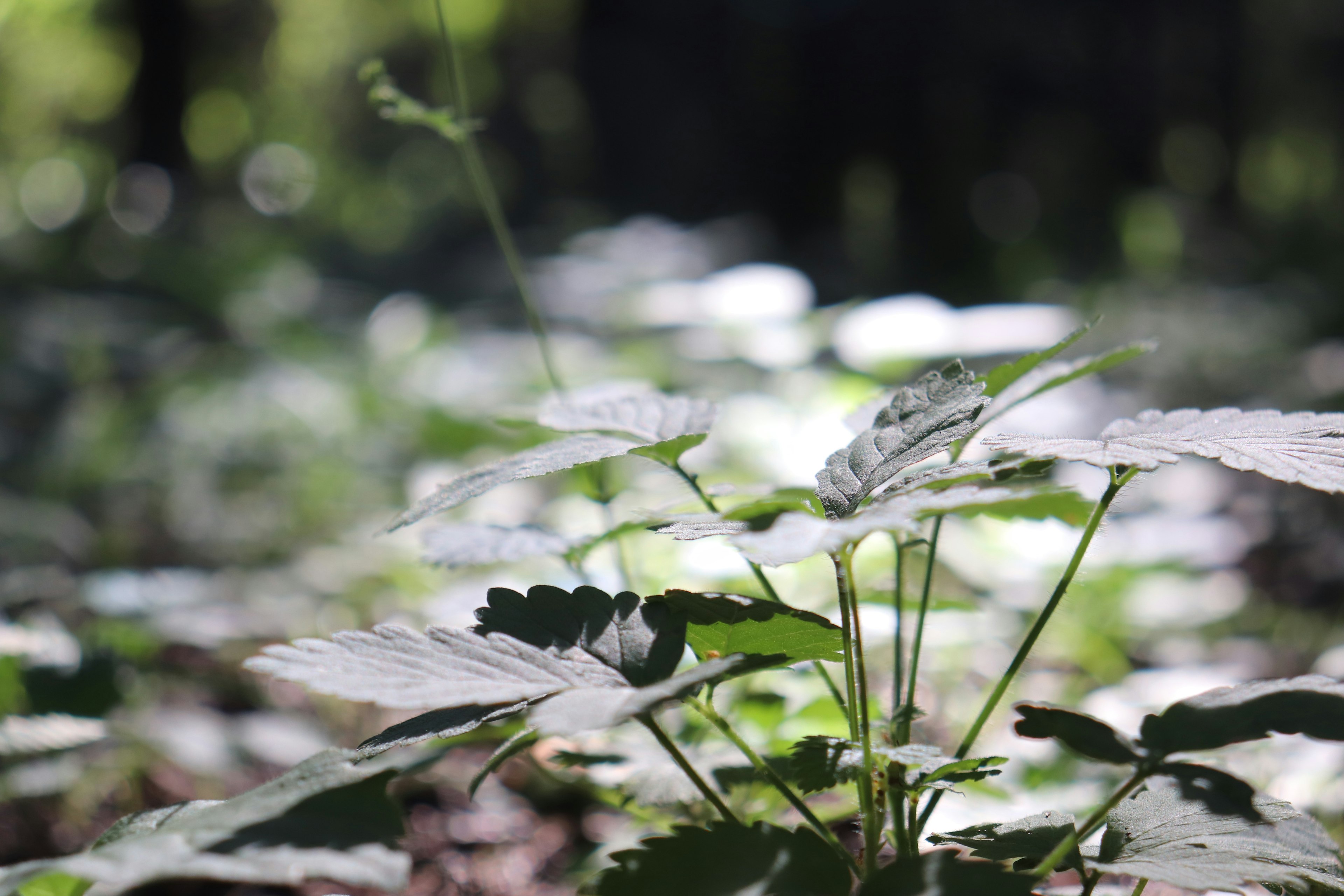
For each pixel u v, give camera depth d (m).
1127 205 12.94
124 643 2.29
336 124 16.97
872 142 15.44
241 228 10.61
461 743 1.51
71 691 1.81
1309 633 3.28
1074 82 14.73
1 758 1.84
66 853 1.98
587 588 0.97
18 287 7.82
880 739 1.10
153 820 0.88
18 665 1.79
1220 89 15.05
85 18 12.52
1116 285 10.05
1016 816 1.53
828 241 15.38
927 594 1.16
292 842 0.72
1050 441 0.94
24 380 5.48
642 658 0.89
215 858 0.69
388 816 0.75
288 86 16.06
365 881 0.68
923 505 0.77
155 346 6.39
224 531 4.12
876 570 2.50
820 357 5.41
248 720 2.08
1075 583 2.48
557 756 1.37
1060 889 1.28
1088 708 2.11
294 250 10.26
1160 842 0.96
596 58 17.67
